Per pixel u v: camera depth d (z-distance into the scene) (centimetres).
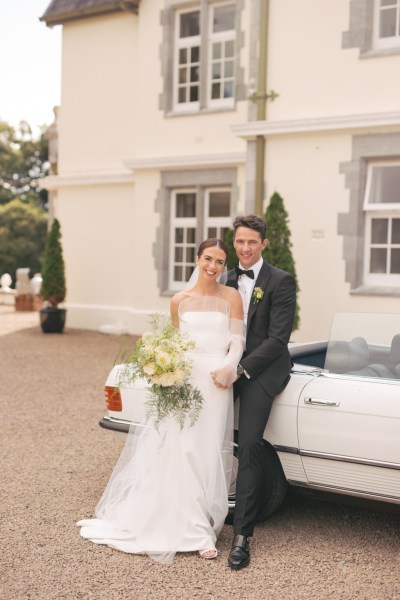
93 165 1320
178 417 362
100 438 564
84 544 359
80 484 451
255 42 1007
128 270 1277
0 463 495
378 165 930
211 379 370
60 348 1066
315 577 324
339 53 935
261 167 981
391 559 345
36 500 421
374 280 941
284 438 371
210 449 365
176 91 1198
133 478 379
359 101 924
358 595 306
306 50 959
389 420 341
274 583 317
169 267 1206
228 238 977
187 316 379
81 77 1327
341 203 935
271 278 383
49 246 1261
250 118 1009
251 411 367
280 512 411
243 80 1098
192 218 1185
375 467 346
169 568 333
